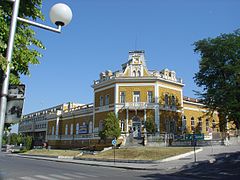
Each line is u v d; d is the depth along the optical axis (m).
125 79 51.34
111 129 45.91
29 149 69.31
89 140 58.12
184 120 56.25
